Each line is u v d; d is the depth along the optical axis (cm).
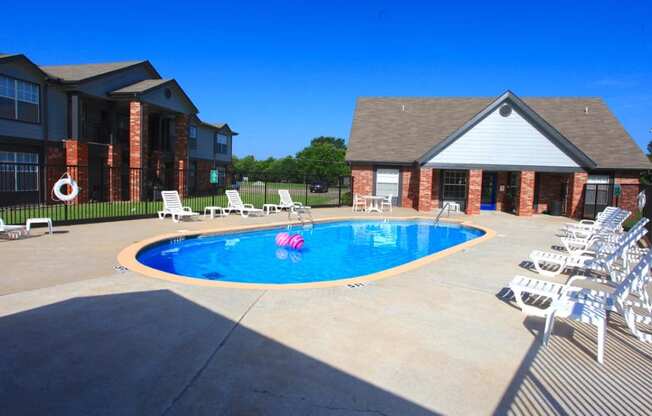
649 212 1327
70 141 1947
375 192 2203
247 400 298
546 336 414
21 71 1769
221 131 3681
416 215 1797
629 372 361
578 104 2380
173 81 2431
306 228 1443
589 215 2002
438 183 2167
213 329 423
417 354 383
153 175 2458
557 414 295
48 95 1900
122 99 2166
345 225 1568
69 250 812
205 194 3203
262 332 419
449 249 957
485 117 1941
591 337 439
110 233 1050
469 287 618
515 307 532
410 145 2230
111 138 2253
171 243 1017
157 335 403
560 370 362
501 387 330
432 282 639
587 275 743
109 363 344
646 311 536
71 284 570
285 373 338
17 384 308
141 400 293
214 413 281
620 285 441
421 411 292
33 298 505
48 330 408
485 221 1638
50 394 297
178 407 286
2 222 918
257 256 1020
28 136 1817
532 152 1927
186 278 618
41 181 1877
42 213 1541
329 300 532
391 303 529
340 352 380
